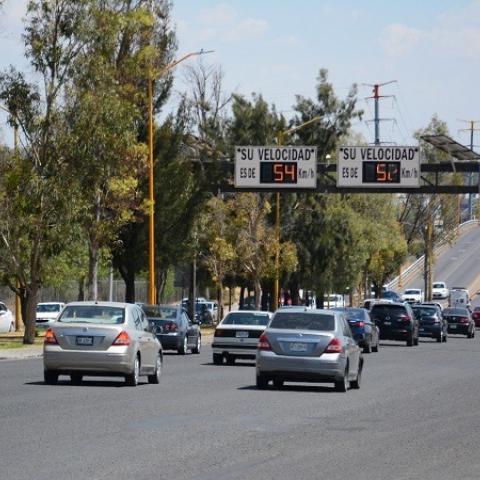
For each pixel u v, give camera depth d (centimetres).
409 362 12475
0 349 12875
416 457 4509
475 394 7881
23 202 14138
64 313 8206
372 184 17050
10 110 14138
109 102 14262
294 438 5075
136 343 8131
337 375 7994
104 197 15212
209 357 12988
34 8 14100
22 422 5509
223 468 4094
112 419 5706
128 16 14750
